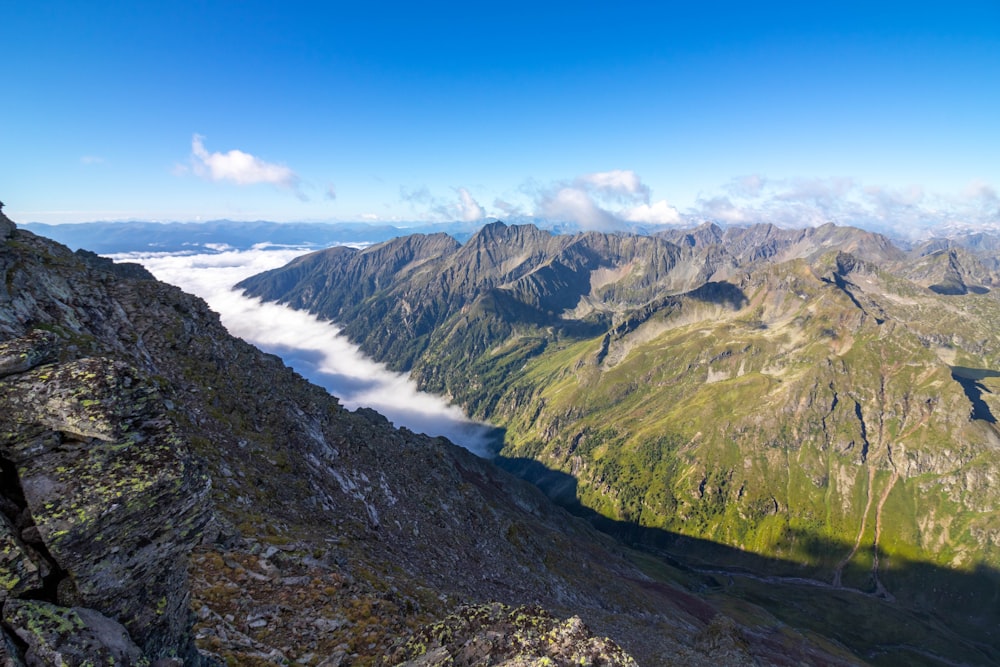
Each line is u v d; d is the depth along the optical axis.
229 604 23.52
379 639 24.86
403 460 73.06
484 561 61.91
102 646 11.98
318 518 40.84
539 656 15.65
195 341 50.06
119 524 13.20
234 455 39.62
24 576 11.76
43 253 42.19
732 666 60.91
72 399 13.50
